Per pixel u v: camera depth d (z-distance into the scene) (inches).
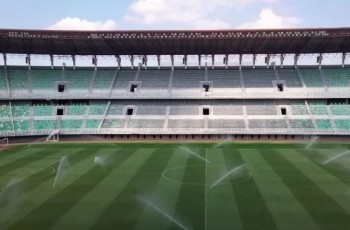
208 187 1090.1
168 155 1685.5
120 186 1113.4
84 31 2432.3
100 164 1469.0
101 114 2578.7
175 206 916.0
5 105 2568.9
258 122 2443.4
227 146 1988.2
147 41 2511.1
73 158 1625.2
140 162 1504.7
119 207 915.4
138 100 2682.1
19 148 1977.1
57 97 2632.9
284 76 2738.7
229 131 2380.7
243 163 1457.9
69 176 1252.5
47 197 1007.6
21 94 2598.4
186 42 2518.5
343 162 1464.1
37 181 1186.6
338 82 2623.0
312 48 2647.6
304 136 2332.7
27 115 2522.1
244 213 860.0
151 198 985.5
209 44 2561.5
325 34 2337.6
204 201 953.5
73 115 2571.4
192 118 2519.7
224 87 2682.1
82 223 810.8
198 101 2652.6
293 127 2375.7
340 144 2048.5
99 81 2780.5
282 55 2815.0
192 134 2406.5
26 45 2620.6
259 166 1392.7
